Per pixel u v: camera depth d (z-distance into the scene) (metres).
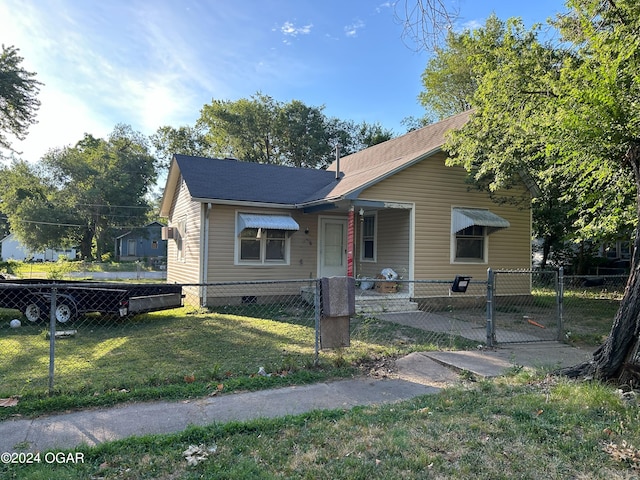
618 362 4.76
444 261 12.30
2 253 54.69
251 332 8.27
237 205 12.48
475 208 12.77
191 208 13.38
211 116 37.00
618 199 7.93
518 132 9.02
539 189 12.47
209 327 8.86
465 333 8.52
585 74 5.70
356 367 5.79
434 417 3.88
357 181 12.10
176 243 15.84
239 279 12.56
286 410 4.20
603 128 5.18
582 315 11.26
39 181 41.41
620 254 21.41
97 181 40.50
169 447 3.29
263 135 37.69
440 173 12.26
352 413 4.01
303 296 12.81
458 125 13.23
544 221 14.83
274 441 3.39
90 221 40.88
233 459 3.08
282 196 13.23
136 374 5.38
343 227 14.14
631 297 4.75
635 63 6.25
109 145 45.88
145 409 4.19
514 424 3.68
